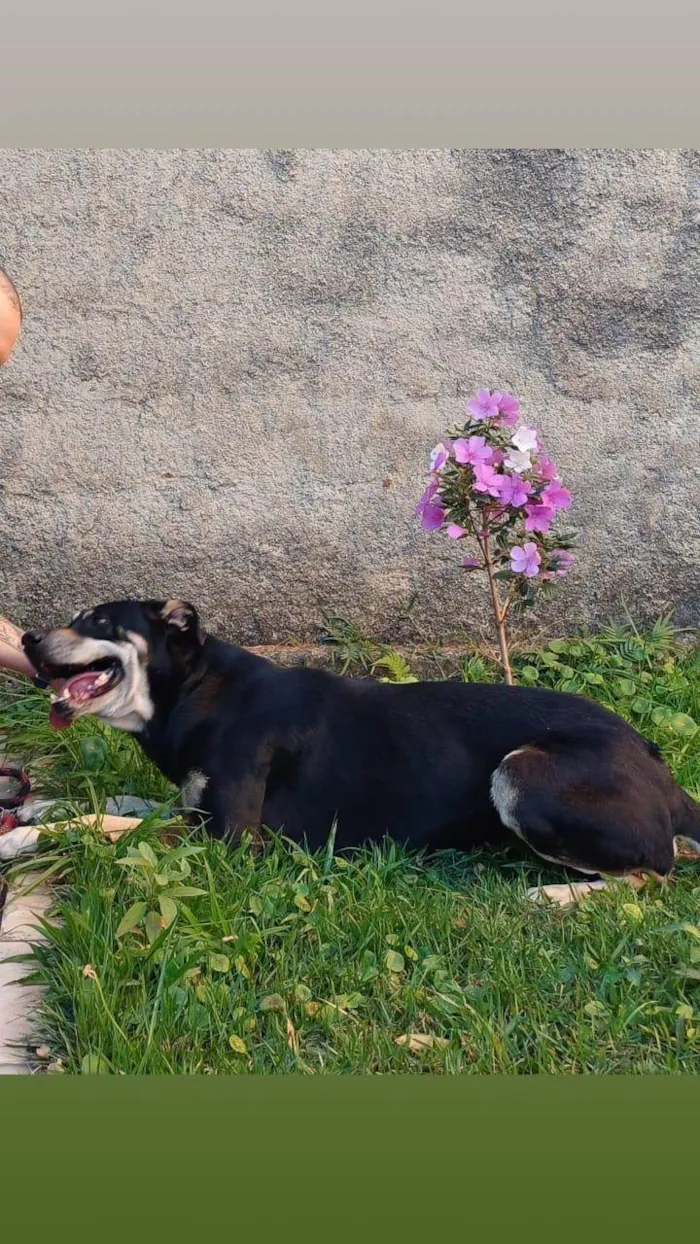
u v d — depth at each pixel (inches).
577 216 181.0
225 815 152.2
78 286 178.4
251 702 154.2
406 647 184.5
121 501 181.3
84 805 158.1
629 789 150.8
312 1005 137.6
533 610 185.6
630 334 182.9
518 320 182.1
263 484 182.1
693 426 184.7
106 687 153.6
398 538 183.6
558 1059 135.6
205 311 179.8
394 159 179.2
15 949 143.3
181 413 180.7
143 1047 134.5
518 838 152.9
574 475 184.4
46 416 179.8
